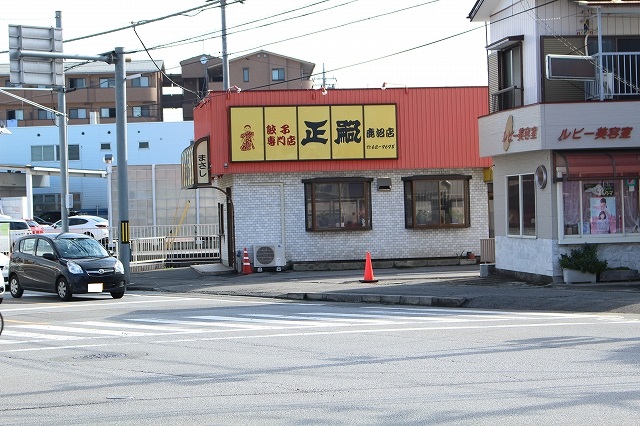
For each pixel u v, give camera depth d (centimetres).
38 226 4784
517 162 2475
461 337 1429
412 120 3253
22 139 6900
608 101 2223
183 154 3669
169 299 2458
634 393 933
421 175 3275
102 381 1142
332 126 3197
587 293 1998
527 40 2402
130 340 1555
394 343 1391
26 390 1096
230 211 3372
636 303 1798
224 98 3170
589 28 2331
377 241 3269
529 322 1616
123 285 2527
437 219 3300
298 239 3234
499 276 2603
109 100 8588
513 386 996
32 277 2559
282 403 951
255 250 3164
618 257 2284
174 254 3794
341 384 1052
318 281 2698
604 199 2281
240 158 3152
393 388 1012
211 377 1140
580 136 2222
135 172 4881
